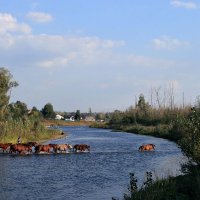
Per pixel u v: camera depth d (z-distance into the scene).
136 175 34.03
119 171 37.28
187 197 19.38
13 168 39.62
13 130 71.50
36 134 80.25
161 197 19.27
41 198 25.42
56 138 85.69
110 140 81.62
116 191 27.41
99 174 35.53
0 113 79.25
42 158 49.00
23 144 56.69
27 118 83.38
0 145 56.53
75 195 26.27
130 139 84.75
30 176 34.47
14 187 29.31
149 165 41.19
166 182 21.00
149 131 104.31
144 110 140.38
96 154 54.06
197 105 41.91
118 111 167.50
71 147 57.81
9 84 84.56
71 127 178.25
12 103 100.38
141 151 58.00
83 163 43.75
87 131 128.50
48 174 35.62
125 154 53.84
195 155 23.34
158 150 59.22
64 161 45.75
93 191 27.59
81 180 32.31
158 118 123.62
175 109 116.25
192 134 23.80
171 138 83.56
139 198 19.19
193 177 21.95
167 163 41.81
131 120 143.00
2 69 83.94
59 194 26.62
